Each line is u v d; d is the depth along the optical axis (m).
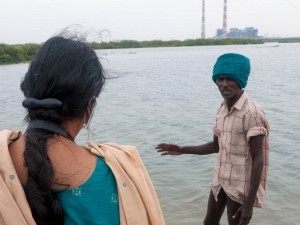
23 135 1.27
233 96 3.30
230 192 3.42
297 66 36.19
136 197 1.24
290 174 6.32
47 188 1.17
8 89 22.23
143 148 8.35
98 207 1.22
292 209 5.16
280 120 10.90
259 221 4.86
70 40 1.28
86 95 1.24
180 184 6.11
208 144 3.88
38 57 1.25
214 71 3.37
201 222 4.92
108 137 9.41
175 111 13.26
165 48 145.12
